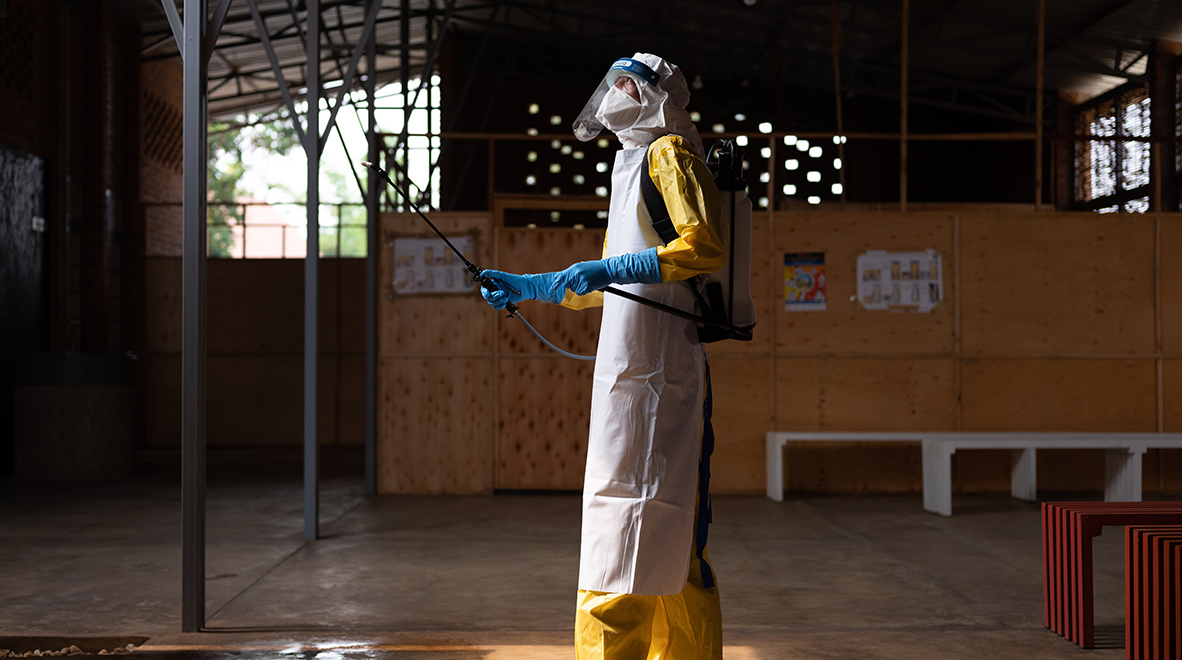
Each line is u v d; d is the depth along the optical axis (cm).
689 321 221
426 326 768
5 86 968
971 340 751
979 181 1648
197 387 356
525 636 347
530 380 766
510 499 736
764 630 357
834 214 758
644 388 215
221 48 1495
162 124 1353
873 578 450
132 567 477
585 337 766
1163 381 745
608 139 1642
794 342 757
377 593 419
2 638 344
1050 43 1222
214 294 1284
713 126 1677
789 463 763
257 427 1277
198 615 354
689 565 220
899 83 1512
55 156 1064
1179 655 260
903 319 754
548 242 764
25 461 878
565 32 1484
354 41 1593
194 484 354
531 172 1669
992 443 643
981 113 1438
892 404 753
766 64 1529
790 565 481
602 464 217
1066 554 340
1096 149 1377
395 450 767
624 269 209
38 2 1038
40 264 1032
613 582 212
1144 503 354
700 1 1305
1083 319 750
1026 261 752
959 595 414
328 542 550
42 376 875
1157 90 1190
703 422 226
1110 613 377
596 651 213
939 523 615
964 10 1170
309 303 558
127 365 916
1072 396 747
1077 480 759
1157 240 749
